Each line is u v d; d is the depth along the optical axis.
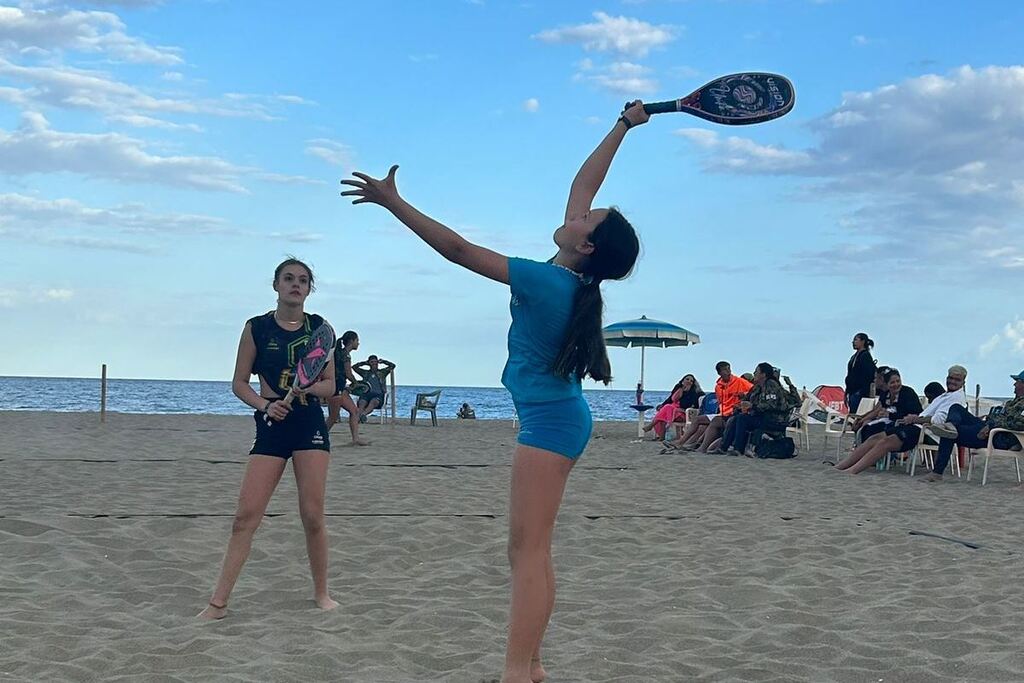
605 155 4.04
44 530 7.06
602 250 3.54
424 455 14.71
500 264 3.45
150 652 4.50
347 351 16.16
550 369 3.51
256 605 5.51
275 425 5.28
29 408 47.00
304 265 5.22
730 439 16.08
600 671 4.43
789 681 4.33
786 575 6.51
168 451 14.32
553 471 3.54
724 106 3.91
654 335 23.42
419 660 4.53
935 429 12.71
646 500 10.09
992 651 4.79
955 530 8.46
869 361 16.12
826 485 11.89
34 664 4.25
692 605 5.73
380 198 3.37
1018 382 12.64
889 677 4.42
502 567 6.66
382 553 6.96
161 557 6.57
